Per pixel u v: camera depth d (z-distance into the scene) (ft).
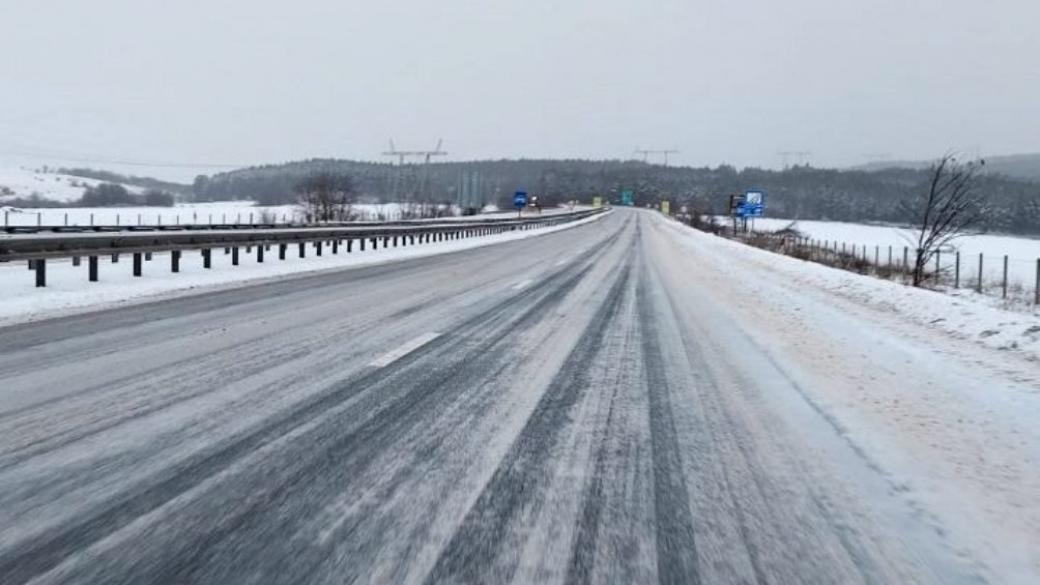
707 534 12.13
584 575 10.61
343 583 10.16
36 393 19.83
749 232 226.38
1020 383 24.09
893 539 12.14
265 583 10.12
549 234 175.01
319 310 37.93
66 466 14.35
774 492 14.10
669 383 23.31
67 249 44.16
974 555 11.64
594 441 16.98
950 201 84.84
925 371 25.94
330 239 82.58
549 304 43.04
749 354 28.89
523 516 12.62
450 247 113.39
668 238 160.45
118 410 18.33
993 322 34.40
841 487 14.46
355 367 24.14
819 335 34.01
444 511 12.73
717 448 16.75
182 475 14.06
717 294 52.06
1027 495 14.32
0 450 15.19
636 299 47.29
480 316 37.14
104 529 11.66
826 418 19.53
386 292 47.37
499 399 20.54
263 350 26.66
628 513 12.89
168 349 26.48
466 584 10.26
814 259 113.60
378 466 14.87
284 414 18.39
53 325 31.50
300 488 13.58
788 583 10.59
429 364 24.99
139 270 51.62
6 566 10.41
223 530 11.73
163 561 10.66
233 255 64.08
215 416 18.04
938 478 15.14
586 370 24.94
